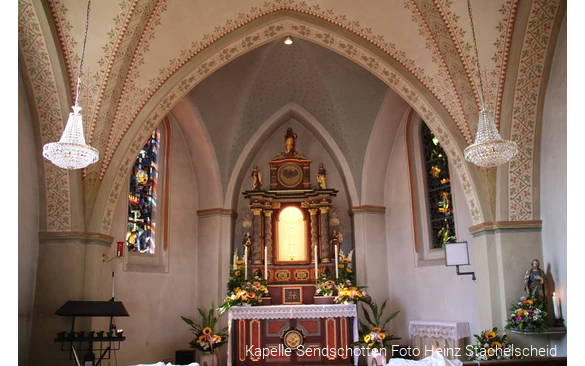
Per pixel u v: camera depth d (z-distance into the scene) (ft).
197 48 33.04
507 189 30.81
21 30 26.89
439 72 31.76
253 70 41.01
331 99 42.55
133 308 36.88
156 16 30.32
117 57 29.81
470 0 28.45
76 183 30.37
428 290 39.11
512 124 30.45
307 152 46.85
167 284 39.96
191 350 37.83
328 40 33.96
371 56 33.40
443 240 39.11
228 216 42.75
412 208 41.52
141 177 40.04
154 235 40.42
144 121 32.86
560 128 28.60
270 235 43.24
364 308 39.24
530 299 28.32
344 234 45.27
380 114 41.52
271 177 44.80
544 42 28.81
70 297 29.63
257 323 36.45
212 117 41.88
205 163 42.93
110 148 32.07
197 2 30.81
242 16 32.73
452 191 37.63
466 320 35.01
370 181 42.96
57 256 30.01
